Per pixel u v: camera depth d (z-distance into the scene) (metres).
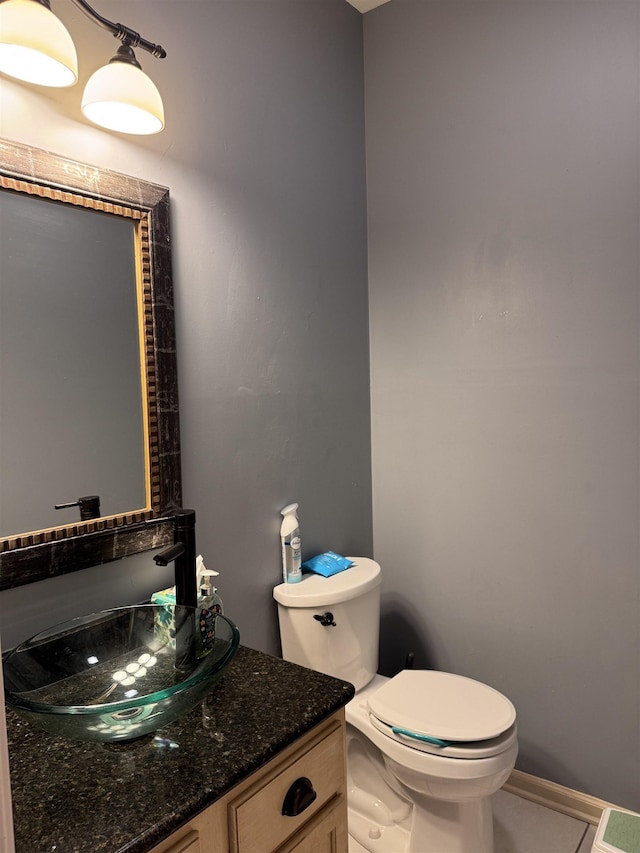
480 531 2.01
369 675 1.87
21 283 1.15
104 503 1.30
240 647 1.28
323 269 1.99
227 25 1.60
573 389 1.79
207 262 1.56
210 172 1.56
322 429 2.00
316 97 1.94
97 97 1.12
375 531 2.28
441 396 2.06
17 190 1.13
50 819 0.75
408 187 2.09
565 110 1.74
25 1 0.99
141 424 1.38
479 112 1.91
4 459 1.13
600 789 1.81
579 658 1.83
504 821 1.83
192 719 0.98
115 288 1.32
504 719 1.51
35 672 1.05
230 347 1.64
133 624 1.22
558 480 1.84
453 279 2.01
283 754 0.95
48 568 1.17
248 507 1.71
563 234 1.77
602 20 1.66
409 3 2.04
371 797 1.82
